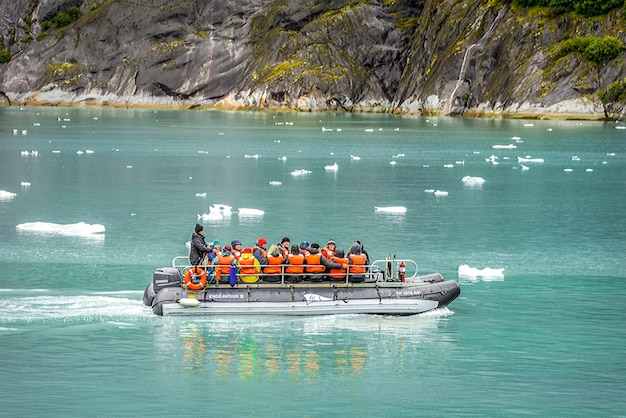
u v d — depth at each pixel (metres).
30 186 78.50
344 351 33.88
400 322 37.06
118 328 35.78
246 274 37.06
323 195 74.06
